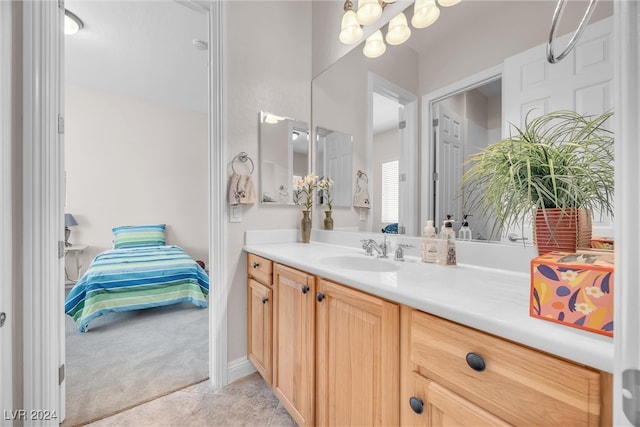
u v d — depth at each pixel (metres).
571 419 0.48
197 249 4.48
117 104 3.94
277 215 1.93
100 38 2.65
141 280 2.57
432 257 1.22
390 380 0.82
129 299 2.52
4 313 1.11
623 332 0.33
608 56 0.85
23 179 1.18
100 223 3.83
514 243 1.01
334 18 1.93
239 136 1.76
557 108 0.94
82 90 3.72
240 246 1.77
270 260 1.49
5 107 1.11
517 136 0.96
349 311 0.98
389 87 1.55
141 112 4.10
